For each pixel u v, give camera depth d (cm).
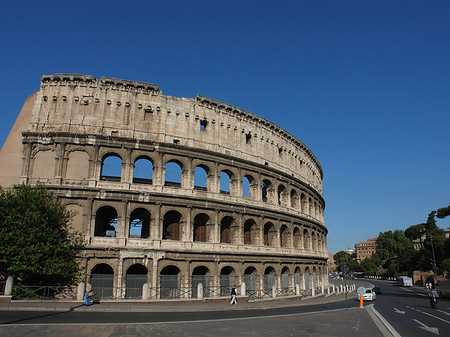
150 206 6531
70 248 5744
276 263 8144
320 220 11981
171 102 7206
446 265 14512
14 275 5191
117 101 6825
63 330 2855
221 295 6881
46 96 6669
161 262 6353
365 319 4144
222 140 7719
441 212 17725
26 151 6338
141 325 3231
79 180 6288
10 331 2750
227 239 7612
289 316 4291
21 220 5216
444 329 3525
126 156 6581
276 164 8906
